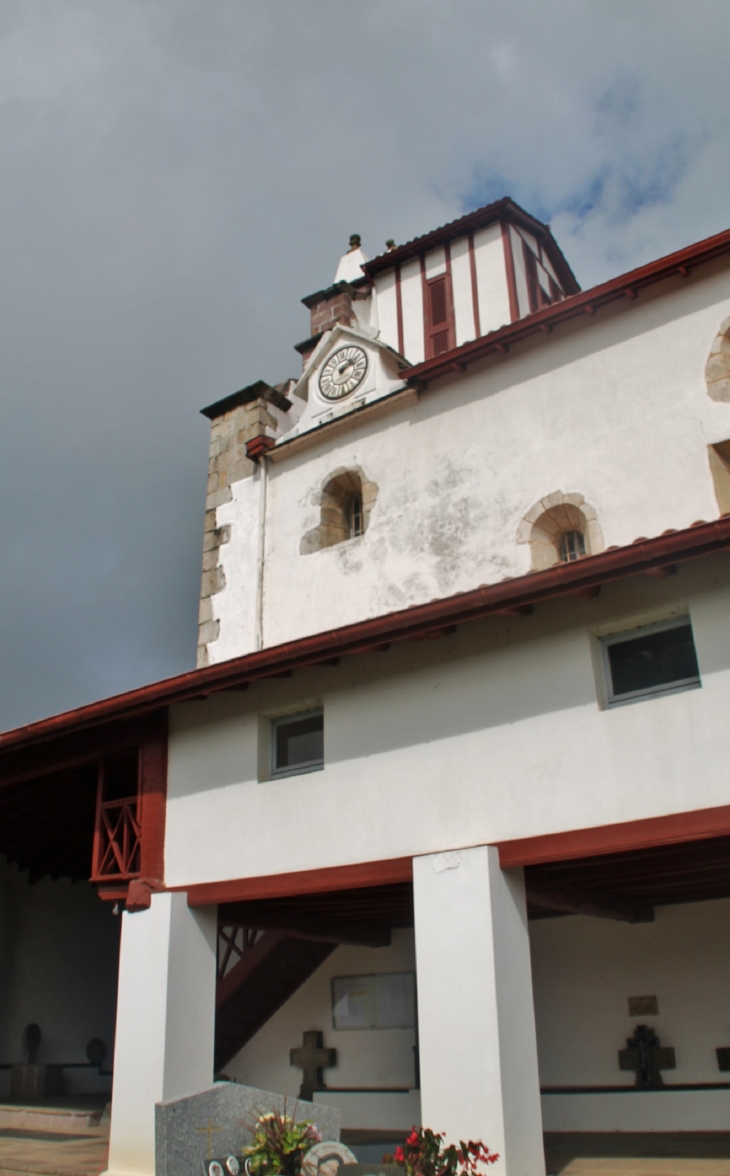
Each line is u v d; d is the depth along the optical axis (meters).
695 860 8.70
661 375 11.33
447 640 8.74
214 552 15.05
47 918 16.55
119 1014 9.48
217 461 15.73
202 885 9.66
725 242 10.99
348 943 12.34
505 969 7.56
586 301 11.87
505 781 7.99
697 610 7.46
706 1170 7.98
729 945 10.44
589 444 11.62
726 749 7.03
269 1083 12.94
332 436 14.29
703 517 10.50
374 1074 12.16
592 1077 10.82
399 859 8.38
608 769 7.51
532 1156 7.17
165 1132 6.80
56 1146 10.86
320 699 9.51
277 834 9.29
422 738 8.60
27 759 11.52
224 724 10.18
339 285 17.22
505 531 11.95
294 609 13.70
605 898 10.08
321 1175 6.81
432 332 16.12
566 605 8.13
